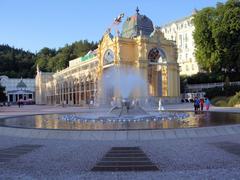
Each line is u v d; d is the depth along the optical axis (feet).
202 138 54.34
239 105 173.58
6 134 63.77
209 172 32.68
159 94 258.78
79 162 38.86
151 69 259.80
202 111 117.08
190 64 399.85
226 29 209.97
